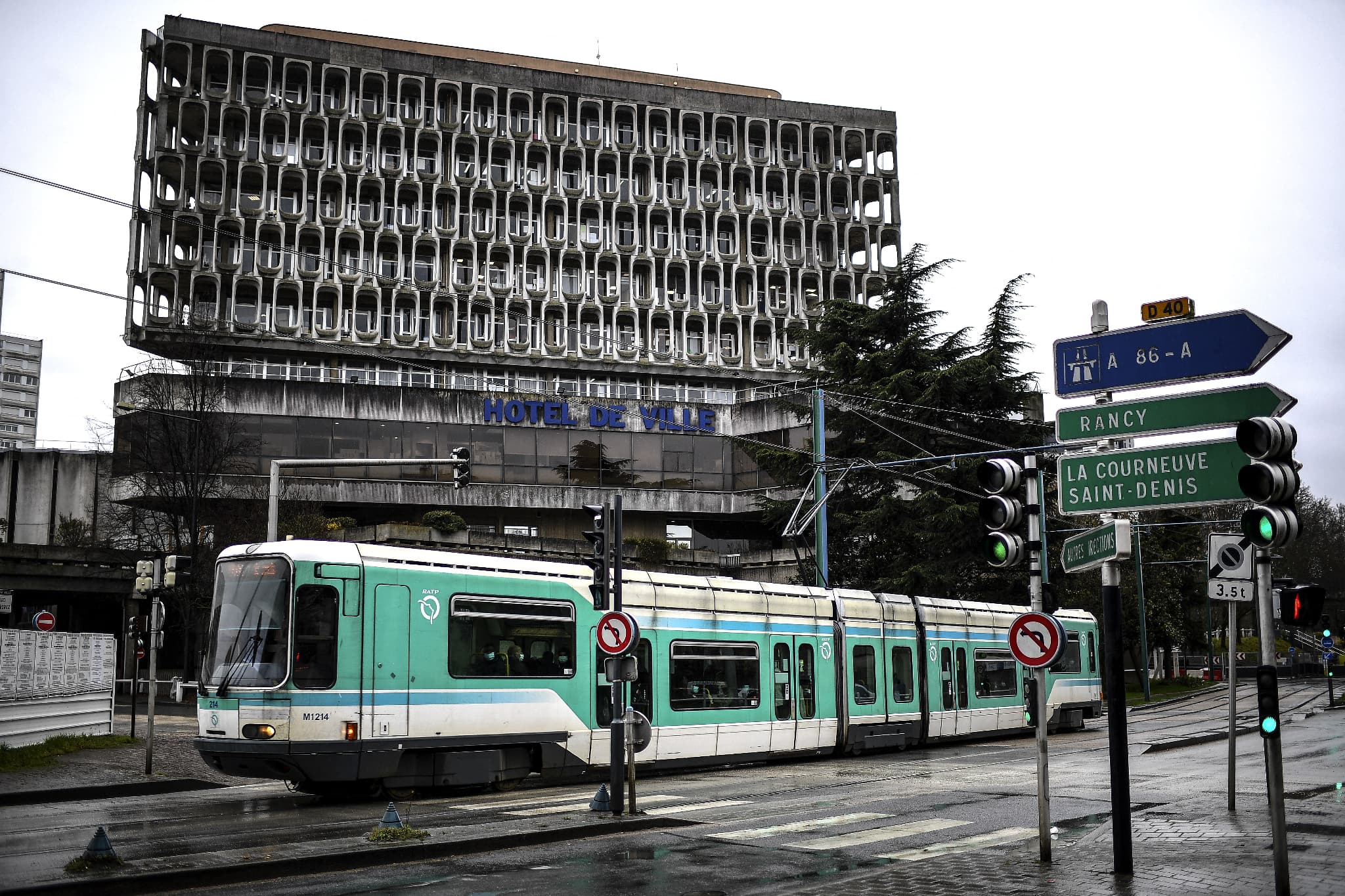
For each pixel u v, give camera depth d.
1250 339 10.12
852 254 86.44
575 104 77.81
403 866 11.33
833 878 10.59
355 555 16.44
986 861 11.23
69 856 11.59
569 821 13.74
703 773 21.03
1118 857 10.22
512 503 61.16
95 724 25.36
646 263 77.44
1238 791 16.70
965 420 38.00
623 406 64.00
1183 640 65.69
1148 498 10.36
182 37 70.25
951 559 37.81
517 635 18.19
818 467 33.94
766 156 81.25
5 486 62.12
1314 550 101.94
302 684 15.62
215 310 68.56
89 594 49.78
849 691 24.84
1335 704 46.72
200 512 46.94
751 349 78.88
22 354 176.75
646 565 56.34
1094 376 11.05
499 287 74.06
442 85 74.50
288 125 71.44
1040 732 11.23
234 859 10.95
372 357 71.50
